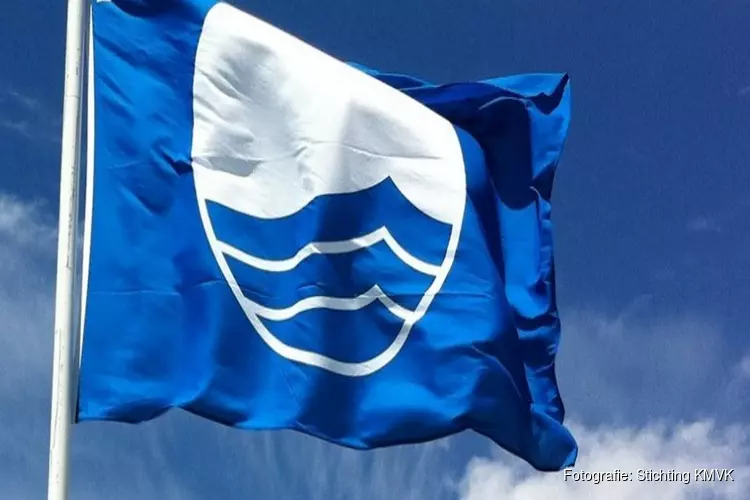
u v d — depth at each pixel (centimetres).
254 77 1474
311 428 1401
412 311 1485
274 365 1402
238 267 1413
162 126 1427
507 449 1508
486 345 1488
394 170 1519
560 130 1688
